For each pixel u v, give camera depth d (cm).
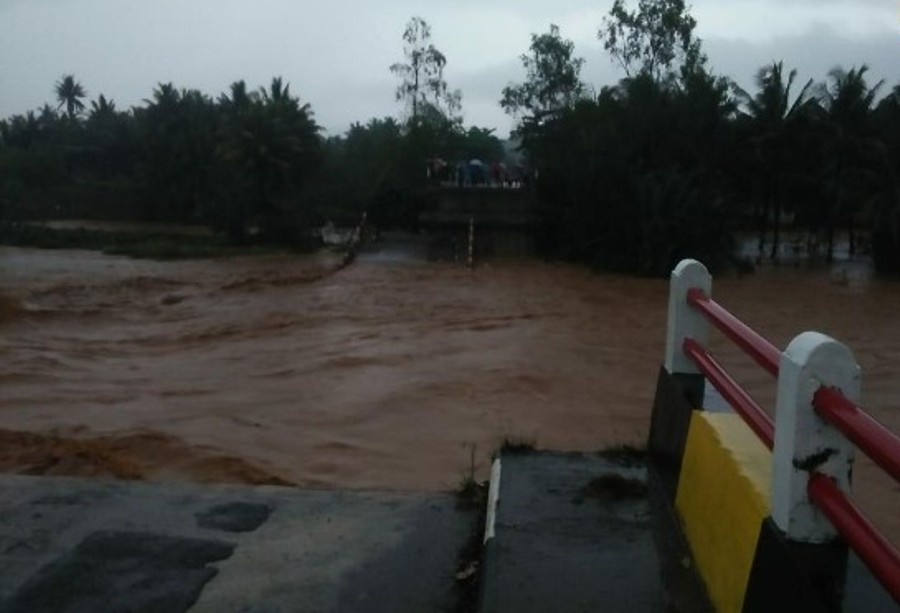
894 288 3406
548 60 5491
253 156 4856
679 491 421
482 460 1101
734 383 387
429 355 1812
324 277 3416
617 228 3803
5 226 5056
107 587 390
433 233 4391
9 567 407
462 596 382
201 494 503
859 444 233
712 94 4219
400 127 5766
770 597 281
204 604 378
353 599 382
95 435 1148
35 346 1917
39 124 8500
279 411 1347
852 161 4275
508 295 2912
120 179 7419
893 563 218
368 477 1016
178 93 7531
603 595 348
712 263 3734
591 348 1936
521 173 4641
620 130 4075
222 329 2219
